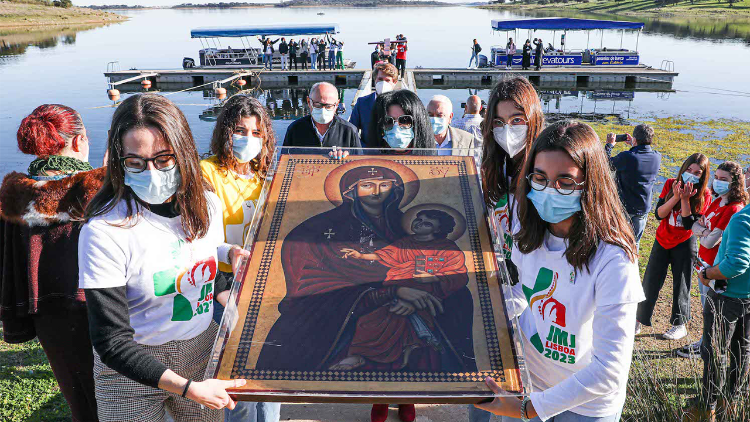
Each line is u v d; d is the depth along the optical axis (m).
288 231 2.09
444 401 1.64
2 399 3.47
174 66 33.47
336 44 28.78
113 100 20.88
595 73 26.59
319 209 2.18
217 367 1.67
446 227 2.11
